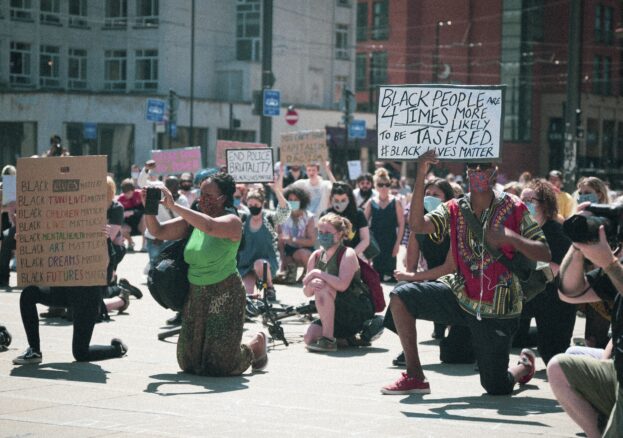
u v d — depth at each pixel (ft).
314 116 182.09
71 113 160.76
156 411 21.07
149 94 161.48
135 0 173.06
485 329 22.70
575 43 79.05
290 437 18.65
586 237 15.03
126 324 36.19
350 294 31.58
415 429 19.51
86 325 27.55
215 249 25.39
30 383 24.31
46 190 26.89
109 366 27.12
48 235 26.91
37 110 160.35
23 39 169.17
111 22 174.81
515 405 22.24
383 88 25.22
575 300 16.83
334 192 41.42
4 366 26.81
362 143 190.39
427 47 228.22
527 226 22.17
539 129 223.30
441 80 224.94
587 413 16.38
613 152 242.58
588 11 231.71
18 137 161.89
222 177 25.49
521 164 219.82
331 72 192.75
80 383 24.41
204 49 175.73
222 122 167.73
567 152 79.87
